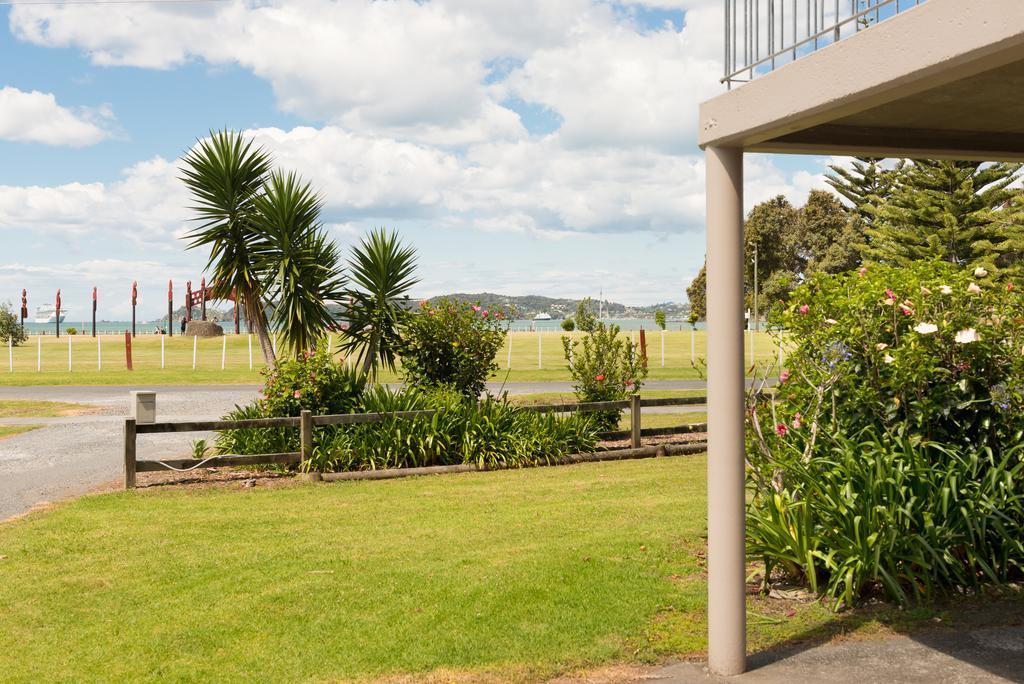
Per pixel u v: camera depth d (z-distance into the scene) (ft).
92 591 19.53
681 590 18.66
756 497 20.52
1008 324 20.30
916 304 20.84
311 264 43.42
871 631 16.26
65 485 33.60
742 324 14.51
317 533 24.82
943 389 20.02
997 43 9.20
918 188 116.78
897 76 10.53
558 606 17.76
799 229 263.29
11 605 18.63
